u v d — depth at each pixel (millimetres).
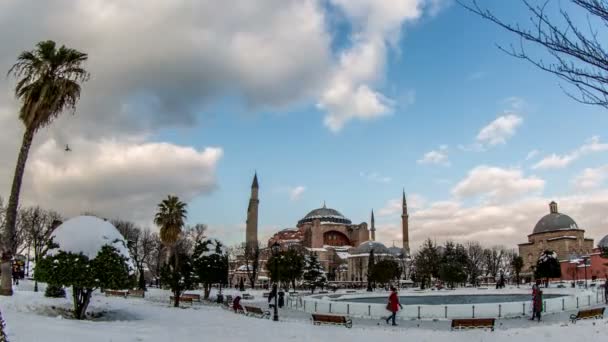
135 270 24031
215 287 86312
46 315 21906
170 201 50844
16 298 24141
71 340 14398
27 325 16312
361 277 120250
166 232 49875
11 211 26125
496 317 32344
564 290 58781
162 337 17266
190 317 26172
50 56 27500
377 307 35312
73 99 27875
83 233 22375
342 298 56938
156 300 42938
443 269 82250
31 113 26562
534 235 124750
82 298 23547
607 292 40562
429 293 66125
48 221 75688
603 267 94562
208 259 49906
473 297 57406
